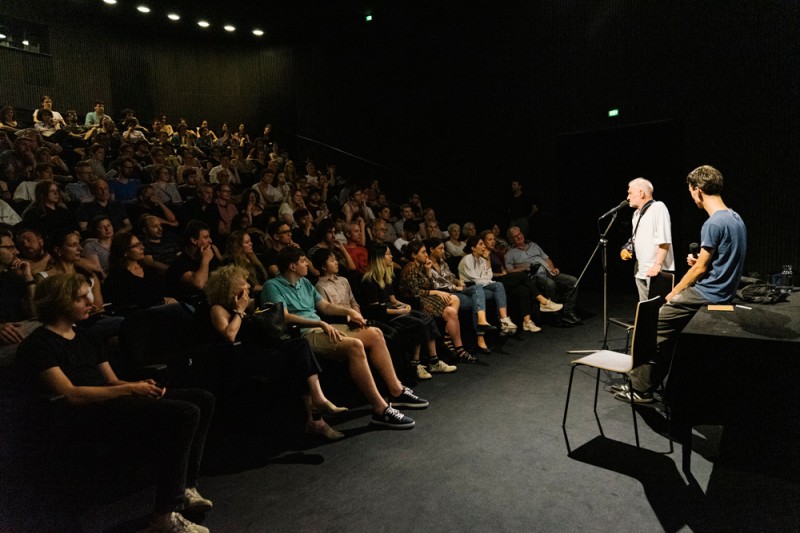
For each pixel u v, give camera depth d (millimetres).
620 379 3838
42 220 4234
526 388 3699
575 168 7832
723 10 6316
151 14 11375
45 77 10805
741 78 6254
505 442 2826
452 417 3197
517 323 5543
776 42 5980
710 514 2113
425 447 2783
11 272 3064
